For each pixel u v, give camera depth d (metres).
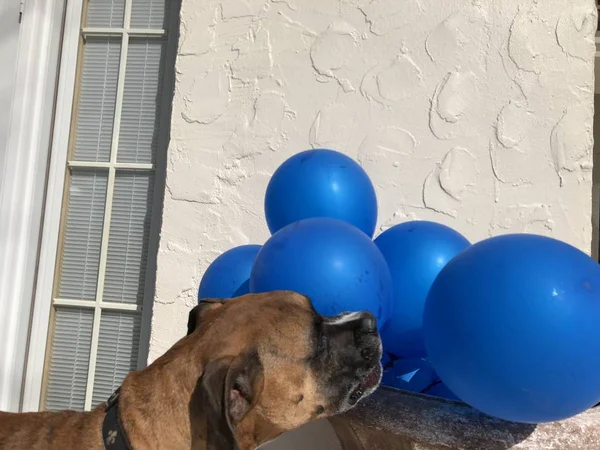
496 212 1.94
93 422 1.21
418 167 1.97
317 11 2.02
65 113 2.14
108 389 2.09
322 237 1.27
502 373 1.02
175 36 2.16
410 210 1.96
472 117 1.96
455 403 1.20
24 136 2.08
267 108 2.01
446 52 1.98
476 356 1.04
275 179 1.53
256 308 1.23
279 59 2.02
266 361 1.18
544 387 1.01
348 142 1.99
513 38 1.96
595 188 2.95
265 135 2.01
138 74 2.18
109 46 2.19
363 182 1.51
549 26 1.96
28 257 2.08
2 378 2.01
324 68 2.01
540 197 1.93
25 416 1.25
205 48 2.04
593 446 1.10
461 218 1.95
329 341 1.21
